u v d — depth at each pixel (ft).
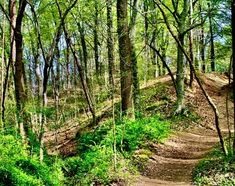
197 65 127.54
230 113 93.61
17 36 52.21
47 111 49.44
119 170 42.06
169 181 41.57
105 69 50.90
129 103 63.72
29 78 117.60
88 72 98.43
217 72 141.49
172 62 132.67
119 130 54.08
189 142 64.44
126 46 57.88
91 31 61.41
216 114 44.32
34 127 58.29
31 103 56.13
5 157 38.09
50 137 83.41
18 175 32.63
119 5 56.70
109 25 46.44
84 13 55.16
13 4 55.72
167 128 68.69
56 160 46.78
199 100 100.63
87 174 42.04
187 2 76.43
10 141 43.88
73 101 114.01
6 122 55.16
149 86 108.88
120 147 50.19
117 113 75.36
